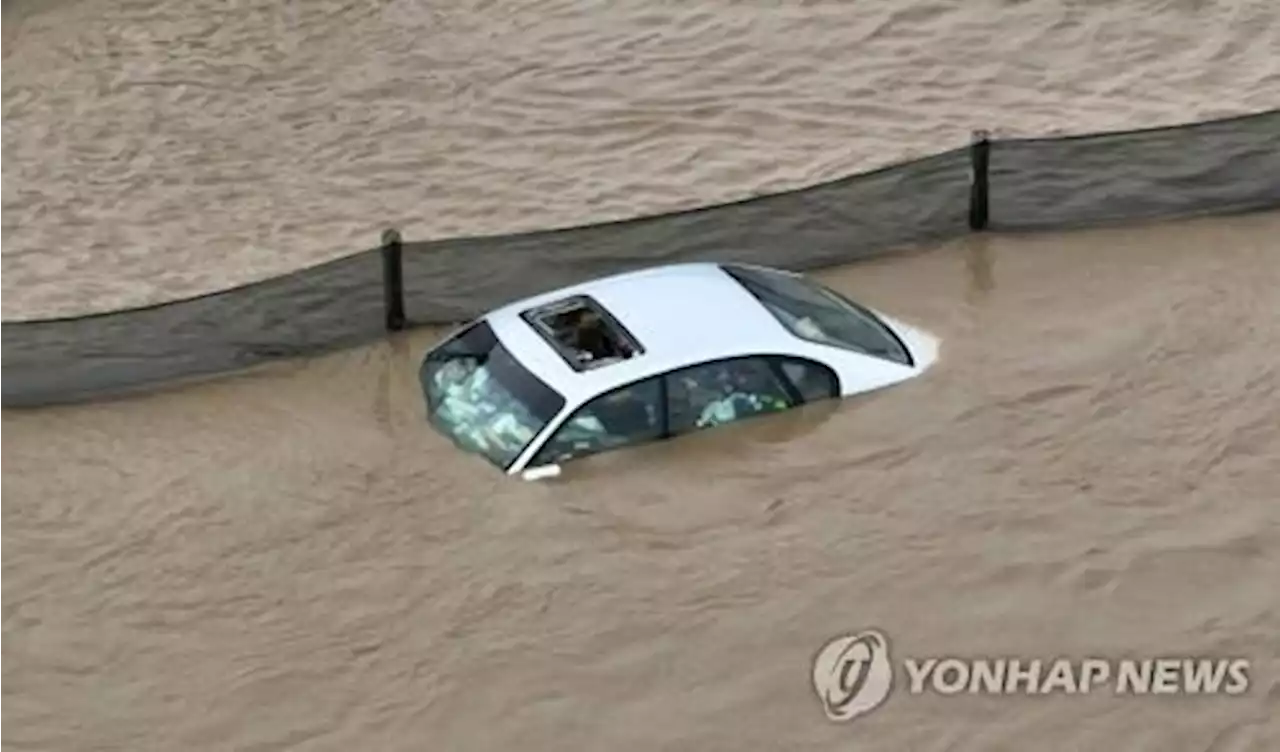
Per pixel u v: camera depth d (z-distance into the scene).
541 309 30.64
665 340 29.34
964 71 44.31
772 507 27.98
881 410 29.77
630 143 42.47
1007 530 27.66
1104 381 30.69
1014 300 33.34
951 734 24.59
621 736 24.72
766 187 40.25
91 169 43.25
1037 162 35.03
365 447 30.05
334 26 48.34
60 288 38.88
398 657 26.09
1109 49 44.69
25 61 47.97
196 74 46.72
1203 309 32.66
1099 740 24.48
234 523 28.62
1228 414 29.88
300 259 39.12
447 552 27.62
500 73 45.56
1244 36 44.69
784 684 25.31
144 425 31.45
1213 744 24.41
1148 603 26.45
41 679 26.17
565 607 26.59
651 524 27.73
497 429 29.34
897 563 27.11
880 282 34.16
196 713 25.47
